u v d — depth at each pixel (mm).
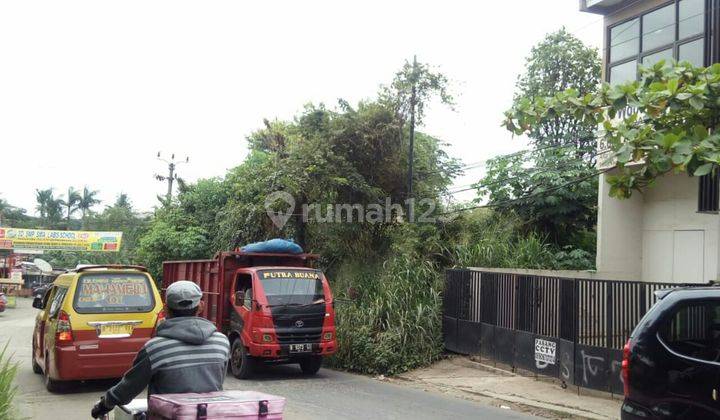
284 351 11859
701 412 5168
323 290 12562
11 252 41219
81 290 9914
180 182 24281
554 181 17297
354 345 13281
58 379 9625
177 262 15508
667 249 15211
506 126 9641
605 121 9023
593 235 18062
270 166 17359
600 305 10180
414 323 13375
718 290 5477
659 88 8375
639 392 5562
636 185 9336
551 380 11445
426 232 16453
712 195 13086
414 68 16984
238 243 17984
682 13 13852
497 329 12625
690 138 8320
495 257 15672
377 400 9992
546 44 22594
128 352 9828
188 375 4012
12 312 34656
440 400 10102
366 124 16797
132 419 4156
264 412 3803
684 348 5418
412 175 17219
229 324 12758
